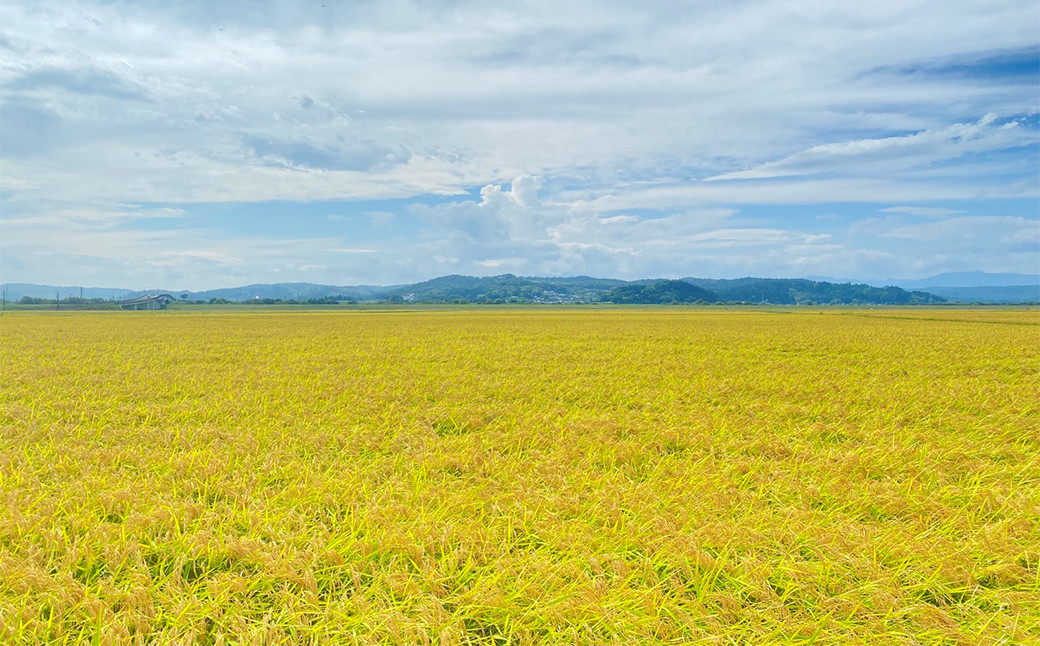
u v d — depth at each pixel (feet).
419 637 15.74
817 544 20.89
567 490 26.04
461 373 66.08
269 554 18.84
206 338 124.36
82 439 35.45
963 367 74.33
